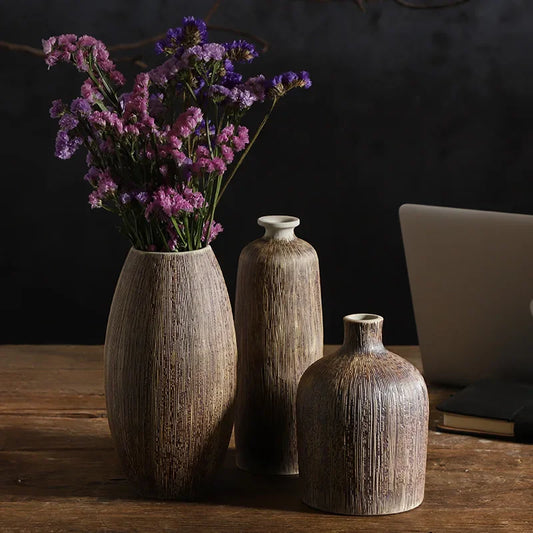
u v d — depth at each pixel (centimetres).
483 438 190
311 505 158
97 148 154
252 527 152
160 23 408
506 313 207
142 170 153
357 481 153
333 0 407
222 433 159
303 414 155
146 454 157
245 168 421
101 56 153
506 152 420
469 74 414
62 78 407
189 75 150
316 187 424
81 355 239
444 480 170
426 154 421
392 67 413
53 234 421
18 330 430
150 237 155
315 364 156
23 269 425
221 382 157
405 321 436
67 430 193
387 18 409
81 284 428
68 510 158
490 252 205
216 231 160
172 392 154
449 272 211
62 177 416
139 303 153
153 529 151
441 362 219
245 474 174
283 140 420
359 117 417
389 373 152
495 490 166
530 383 210
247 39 411
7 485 168
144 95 147
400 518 154
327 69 413
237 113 155
